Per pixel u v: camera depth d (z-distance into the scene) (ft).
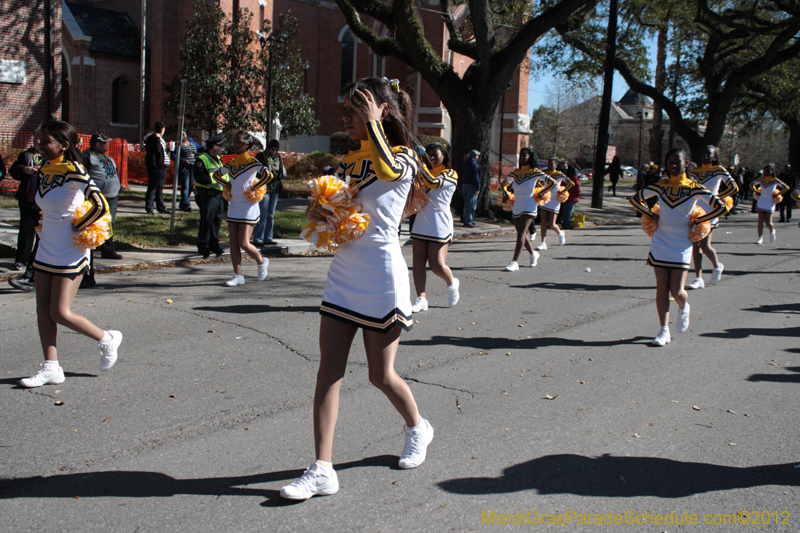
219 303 25.23
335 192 10.40
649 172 74.08
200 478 11.55
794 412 15.31
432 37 105.29
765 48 92.32
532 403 15.61
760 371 18.47
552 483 11.64
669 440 13.58
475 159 54.29
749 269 37.14
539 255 40.78
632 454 12.88
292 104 82.33
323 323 10.90
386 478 11.66
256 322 22.45
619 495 11.27
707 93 96.27
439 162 24.12
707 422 14.61
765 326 23.72
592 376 17.78
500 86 57.26
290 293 27.43
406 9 55.93
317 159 82.17
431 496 11.08
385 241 10.82
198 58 77.77
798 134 124.47
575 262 38.37
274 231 44.01
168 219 44.24
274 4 105.29
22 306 23.88
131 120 104.17
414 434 12.00
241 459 12.30
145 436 13.21
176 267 33.27
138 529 9.93
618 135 232.53
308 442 13.08
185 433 13.41
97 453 12.43
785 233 58.44
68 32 97.50
